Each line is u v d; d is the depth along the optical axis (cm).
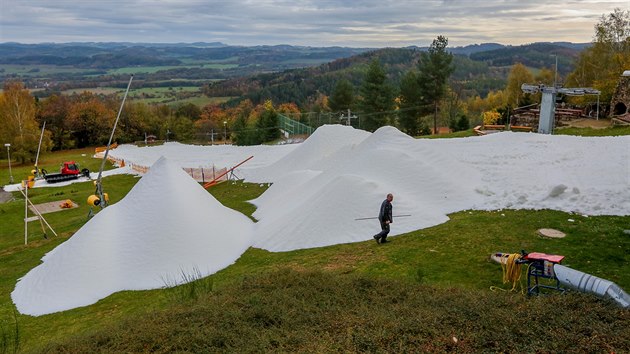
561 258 1210
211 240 2152
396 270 1554
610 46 6091
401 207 2130
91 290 1905
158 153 6712
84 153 8550
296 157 3988
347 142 3938
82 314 1688
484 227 1875
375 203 2150
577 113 4562
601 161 2559
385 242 1873
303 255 1916
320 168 3347
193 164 5331
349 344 964
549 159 2812
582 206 1953
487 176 2614
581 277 1132
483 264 1524
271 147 6228
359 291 1298
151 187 2258
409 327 1010
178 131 10769
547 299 1099
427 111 7462
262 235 2292
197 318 1166
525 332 950
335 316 1130
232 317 1152
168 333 1092
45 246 2750
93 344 1103
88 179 5191
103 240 2075
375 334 990
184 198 2244
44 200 4225
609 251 1520
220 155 6038
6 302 1942
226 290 1399
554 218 1883
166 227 2108
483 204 2192
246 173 4291
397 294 1248
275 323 1115
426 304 1155
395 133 2877
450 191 2358
